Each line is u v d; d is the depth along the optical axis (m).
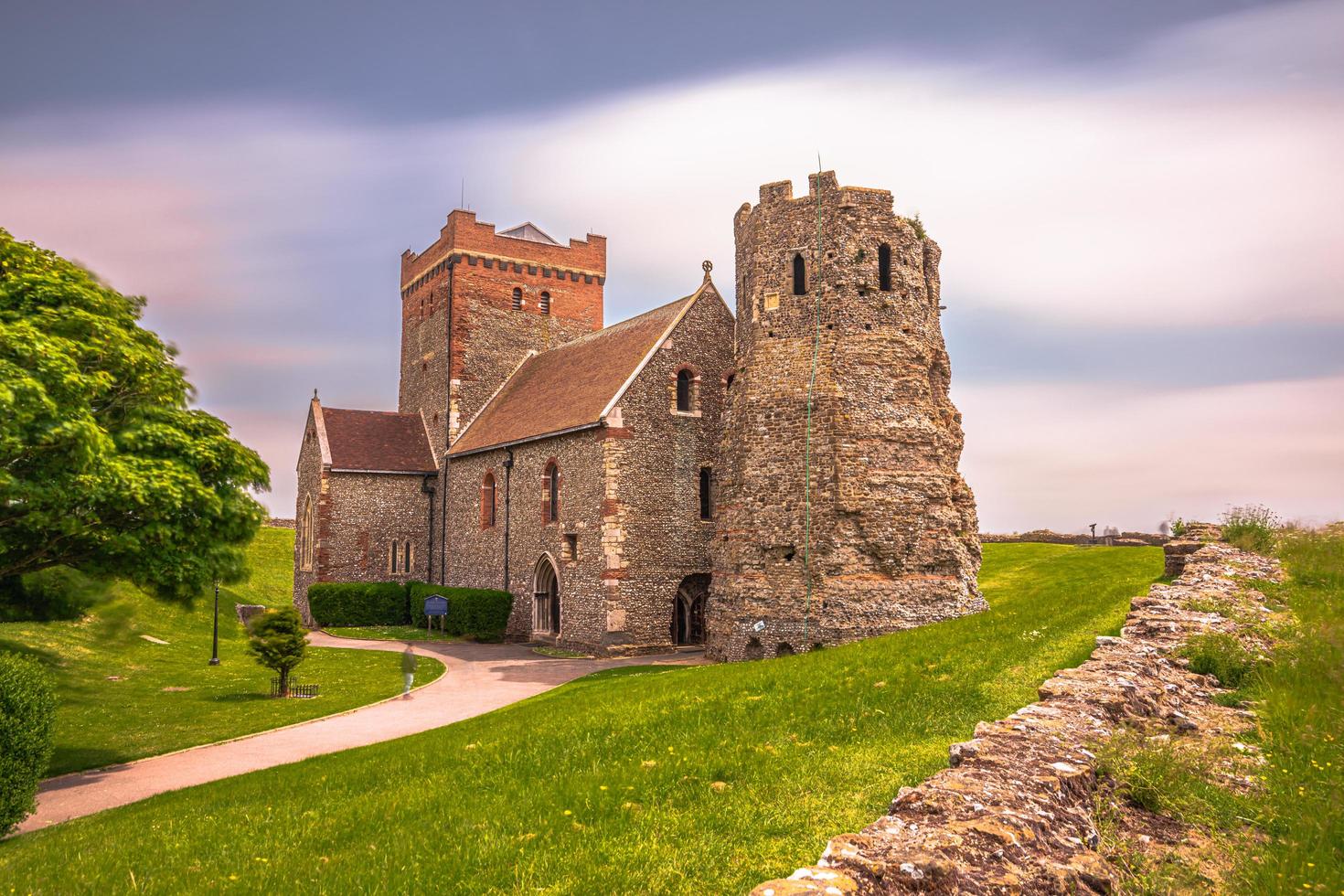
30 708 12.34
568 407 35.97
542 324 50.28
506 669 28.64
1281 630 11.51
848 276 26.73
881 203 27.38
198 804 12.16
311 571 45.62
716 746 10.48
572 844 7.62
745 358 28.50
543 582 36.16
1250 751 8.04
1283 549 18.94
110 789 15.05
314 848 8.73
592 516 32.44
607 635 31.22
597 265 52.16
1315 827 6.39
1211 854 6.25
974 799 5.95
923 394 26.92
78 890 8.28
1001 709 10.59
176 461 17.11
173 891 7.93
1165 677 9.84
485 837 8.12
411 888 7.11
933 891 4.98
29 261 17.75
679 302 36.59
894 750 9.45
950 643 15.91
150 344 19.31
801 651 25.25
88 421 14.34
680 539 32.91
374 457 46.41
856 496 25.62
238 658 31.59
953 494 28.67
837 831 7.25
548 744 11.98
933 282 29.09
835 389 26.14
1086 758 7.02
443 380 47.88
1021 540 50.78
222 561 17.75
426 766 12.01
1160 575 22.80
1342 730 8.13
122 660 28.64
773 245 27.95
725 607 27.56
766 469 26.98
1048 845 5.60
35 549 16.19
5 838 11.88
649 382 32.97
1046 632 15.02
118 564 16.88
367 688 25.53
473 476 42.53
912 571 25.61
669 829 7.67
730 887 6.42
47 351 14.34
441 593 40.34
